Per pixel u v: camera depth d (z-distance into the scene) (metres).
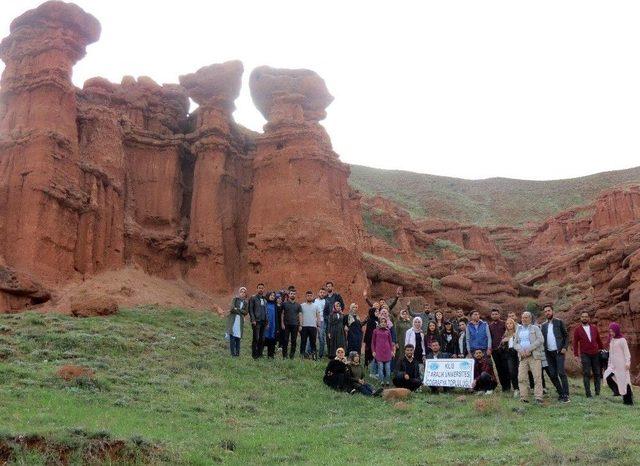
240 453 11.19
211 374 18.73
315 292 31.88
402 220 70.25
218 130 35.50
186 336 23.50
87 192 30.20
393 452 11.52
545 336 17.12
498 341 19.33
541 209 133.38
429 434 12.93
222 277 33.62
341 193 35.56
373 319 21.50
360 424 14.34
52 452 9.38
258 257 33.06
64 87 30.02
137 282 30.34
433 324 20.05
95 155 31.55
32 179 27.80
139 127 35.38
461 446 11.73
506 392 18.23
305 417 15.23
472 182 151.50
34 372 15.88
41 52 30.41
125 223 32.47
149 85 36.97
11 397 13.59
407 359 18.81
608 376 17.92
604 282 42.47
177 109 37.78
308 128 35.12
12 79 30.28
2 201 27.83
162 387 16.45
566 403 16.41
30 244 27.03
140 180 34.56
